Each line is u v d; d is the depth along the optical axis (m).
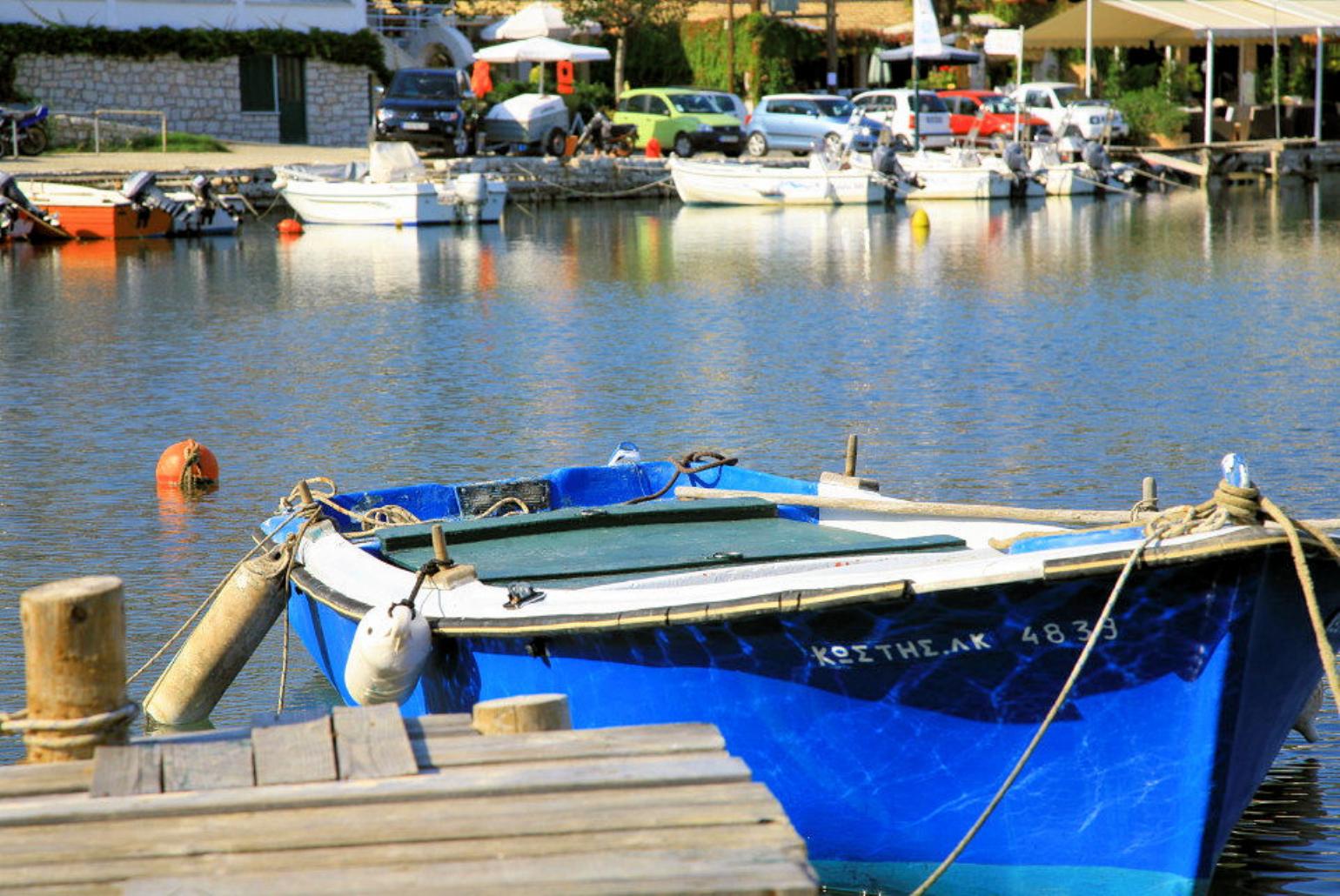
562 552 9.55
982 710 7.62
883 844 8.03
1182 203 55.47
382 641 8.13
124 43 54.06
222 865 5.60
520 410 19.77
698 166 56.47
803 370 22.42
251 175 49.97
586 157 58.78
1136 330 25.83
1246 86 71.00
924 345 24.52
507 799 6.05
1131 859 7.66
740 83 74.00
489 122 57.97
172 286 33.53
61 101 53.72
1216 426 18.08
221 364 23.36
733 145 61.16
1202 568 7.05
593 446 17.67
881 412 19.28
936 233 45.12
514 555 9.52
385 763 6.30
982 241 42.41
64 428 18.95
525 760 6.37
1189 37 66.56
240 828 5.84
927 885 7.49
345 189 48.44
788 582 7.71
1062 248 40.09
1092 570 7.07
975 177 56.38
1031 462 16.50
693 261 38.03
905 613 7.40
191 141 54.03
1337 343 23.97
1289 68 74.69
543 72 62.53
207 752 6.47
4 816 5.91
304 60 58.22
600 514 10.28
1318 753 9.38
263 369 22.98
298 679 11.03
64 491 15.88
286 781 6.18
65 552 13.70
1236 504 7.08
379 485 15.98
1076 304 29.14
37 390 21.42
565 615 7.94
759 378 21.75
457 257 39.75
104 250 42.03
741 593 7.66
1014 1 77.75
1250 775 7.57
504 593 8.41
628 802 6.00
